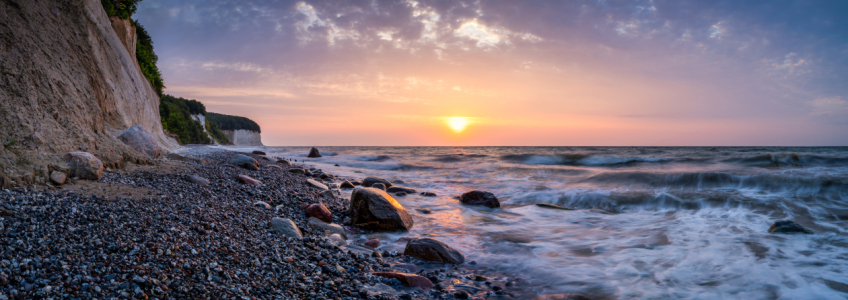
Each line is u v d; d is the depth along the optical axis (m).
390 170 23.25
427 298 4.68
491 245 7.22
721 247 6.61
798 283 4.91
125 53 17.89
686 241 7.10
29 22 8.57
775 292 4.68
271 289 4.30
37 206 4.87
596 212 10.48
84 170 6.71
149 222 5.18
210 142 80.81
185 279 3.99
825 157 19.91
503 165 23.72
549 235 8.00
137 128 11.74
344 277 5.05
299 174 15.47
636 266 5.83
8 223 4.18
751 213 9.55
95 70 11.15
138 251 4.24
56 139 7.16
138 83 18.52
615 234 7.93
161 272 3.94
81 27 10.98
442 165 25.08
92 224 4.67
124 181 7.40
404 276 5.04
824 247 6.45
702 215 9.59
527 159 28.64
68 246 3.98
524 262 6.20
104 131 9.70
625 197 11.73
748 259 5.92
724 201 10.77
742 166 19.33
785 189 12.34
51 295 3.17
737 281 5.07
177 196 7.03
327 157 34.59
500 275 5.62
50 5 9.93
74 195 5.70
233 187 9.33
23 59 7.54
